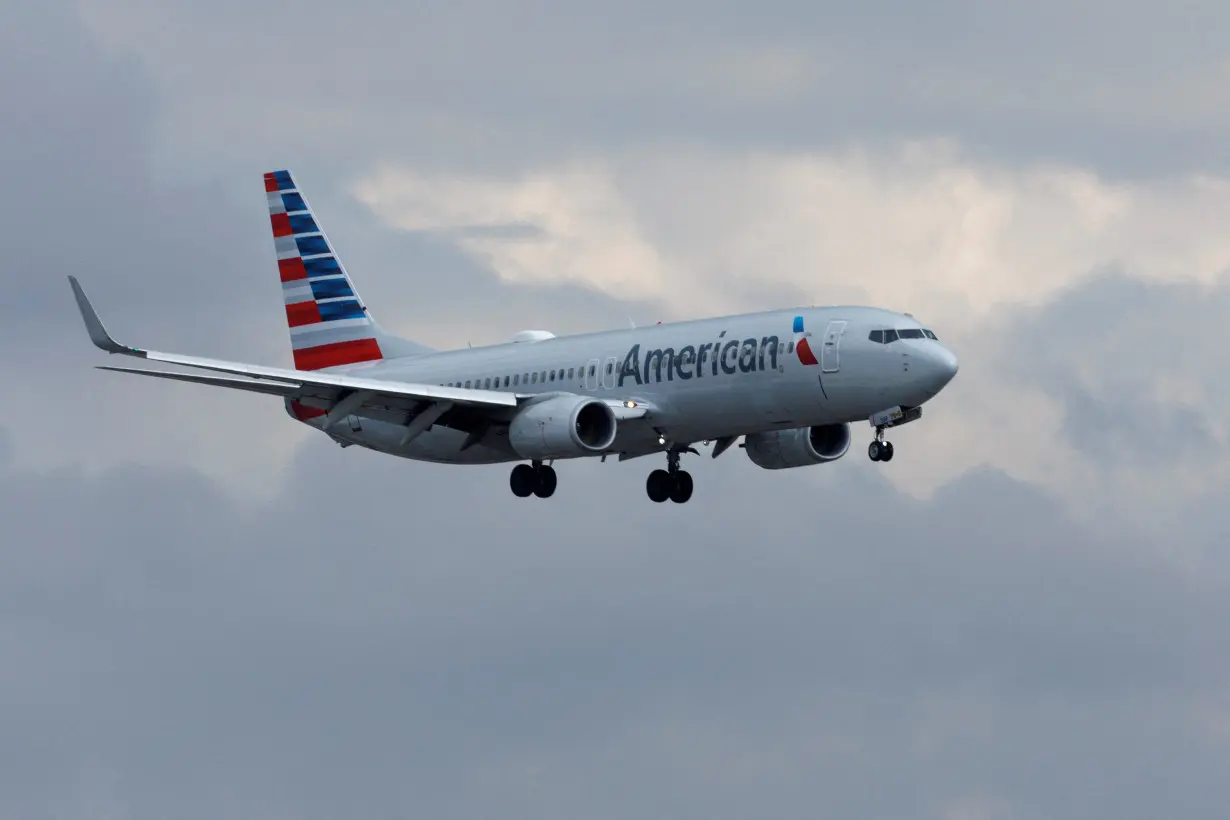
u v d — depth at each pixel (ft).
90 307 576.20
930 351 583.58
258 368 605.31
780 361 603.26
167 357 589.73
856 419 604.90
